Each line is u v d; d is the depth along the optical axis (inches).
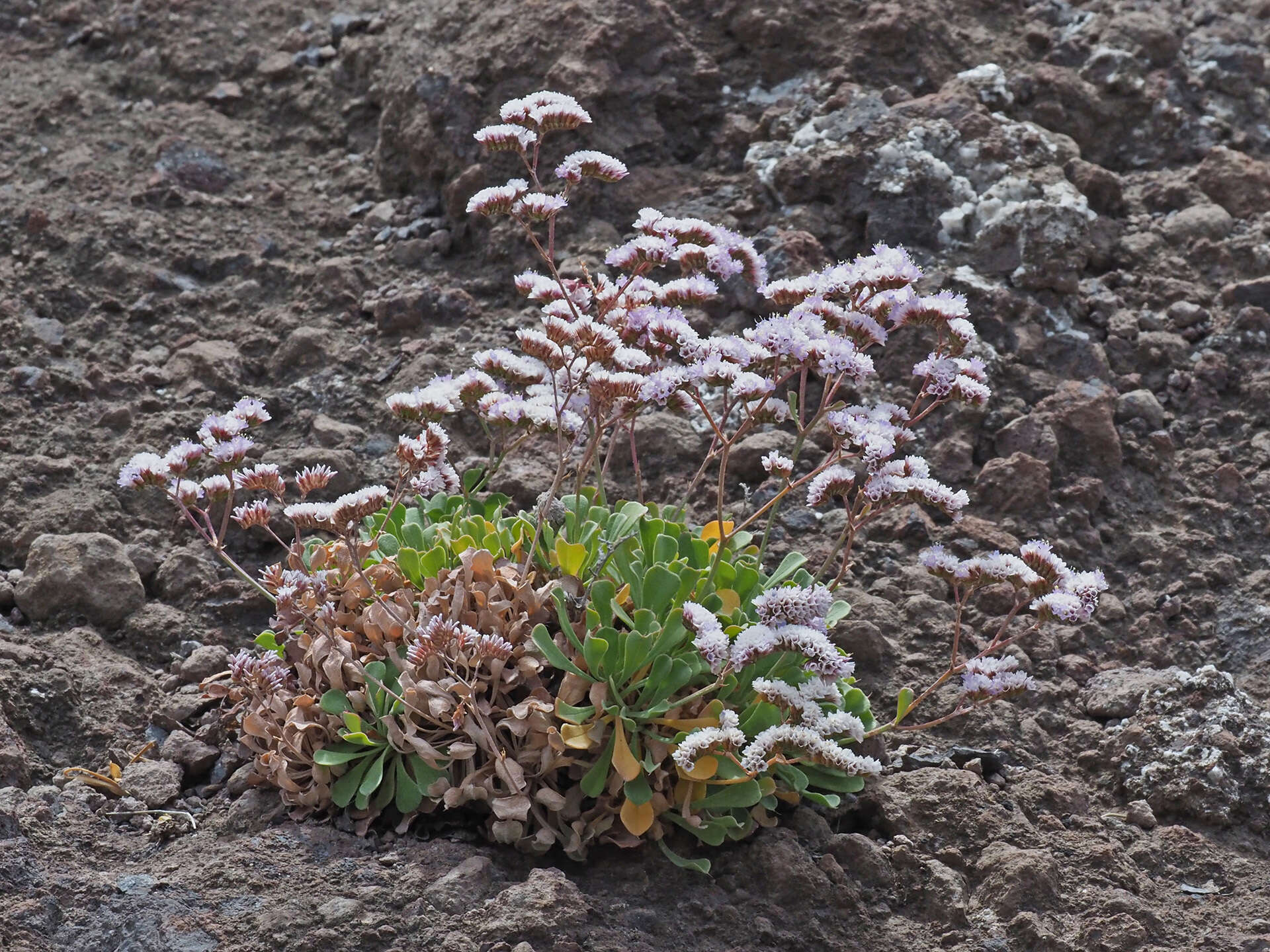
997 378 239.8
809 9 288.4
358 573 164.4
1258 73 303.9
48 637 188.2
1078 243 256.1
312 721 159.9
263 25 323.6
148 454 162.2
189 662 186.7
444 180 275.0
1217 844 172.2
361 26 316.2
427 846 154.4
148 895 145.0
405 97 281.7
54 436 222.2
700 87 282.5
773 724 157.4
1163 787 177.6
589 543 165.5
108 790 166.1
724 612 161.8
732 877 155.1
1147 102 291.3
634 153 273.0
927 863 161.0
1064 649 205.5
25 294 248.4
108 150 288.2
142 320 250.2
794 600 143.9
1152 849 169.9
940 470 228.8
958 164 262.4
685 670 153.9
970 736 186.4
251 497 215.0
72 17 322.7
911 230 254.5
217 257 263.0
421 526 175.2
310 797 159.2
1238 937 155.3
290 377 242.5
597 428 165.8
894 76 283.1
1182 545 223.6
